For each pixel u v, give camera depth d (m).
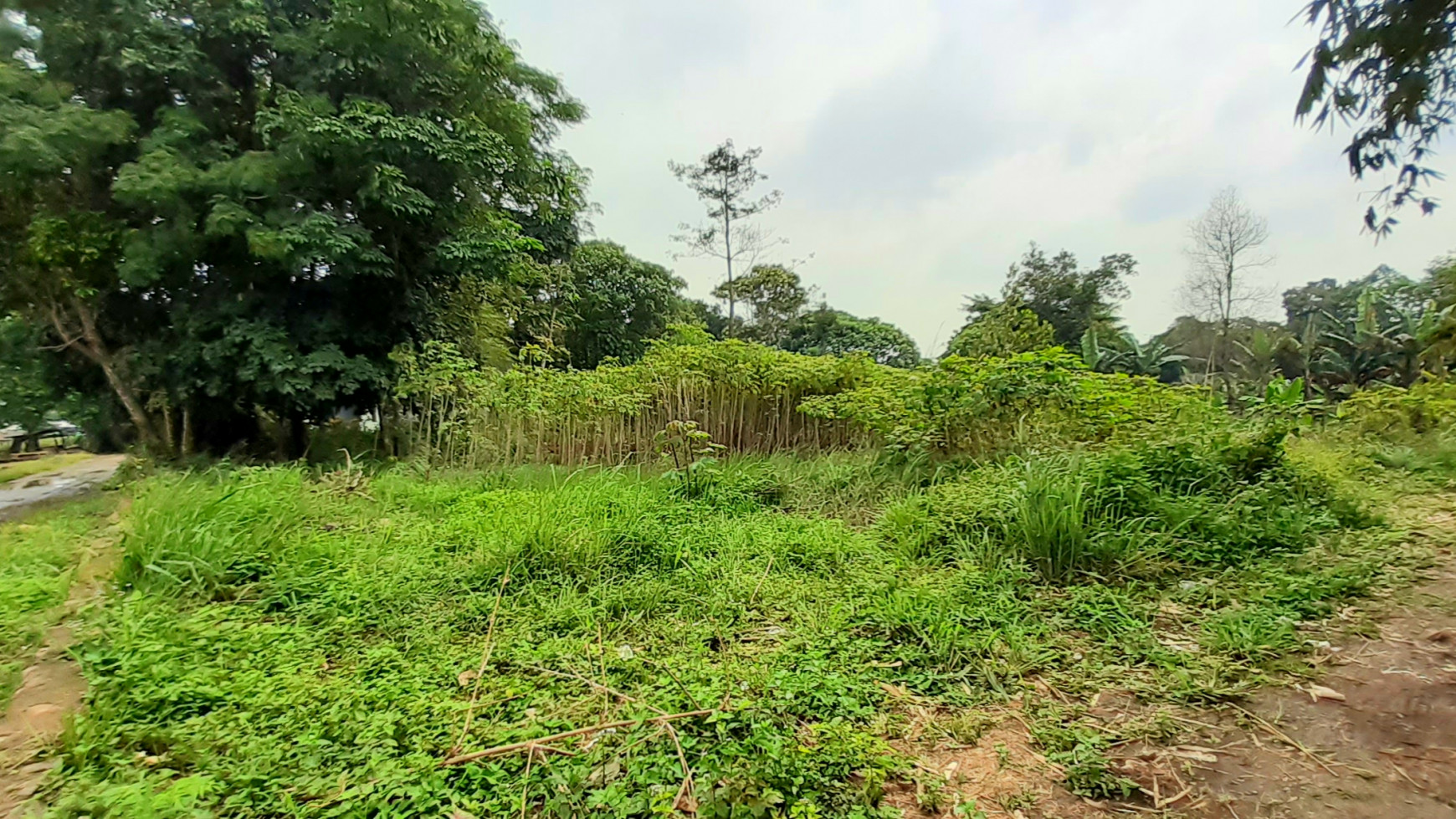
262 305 7.39
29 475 10.81
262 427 8.85
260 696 2.15
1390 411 7.04
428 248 8.05
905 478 5.12
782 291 17.95
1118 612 2.78
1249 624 2.56
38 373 8.49
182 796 1.61
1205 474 4.09
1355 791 1.66
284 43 7.29
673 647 2.61
